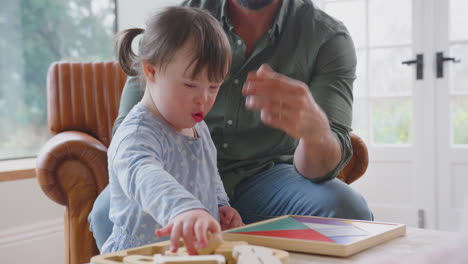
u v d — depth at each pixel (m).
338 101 1.28
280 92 0.88
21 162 2.41
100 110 2.07
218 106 1.32
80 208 1.46
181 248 0.69
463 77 2.69
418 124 2.75
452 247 0.25
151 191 0.73
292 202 1.16
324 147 1.05
